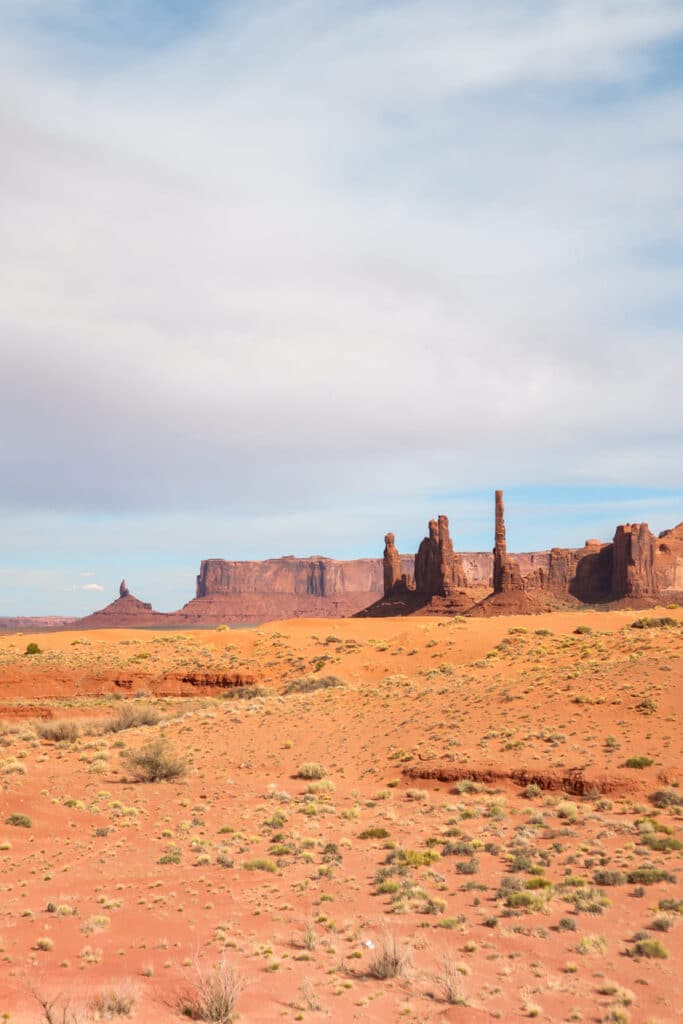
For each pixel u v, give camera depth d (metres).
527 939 19.75
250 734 51.91
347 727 50.69
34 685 81.62
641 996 16.23
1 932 19.23
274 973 17.03
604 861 26.45
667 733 38.81
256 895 23.83
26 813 32.84
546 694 48.06
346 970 17.41
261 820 34.12
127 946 18.56
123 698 78.81
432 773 39.88
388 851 29.22
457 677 59.84
